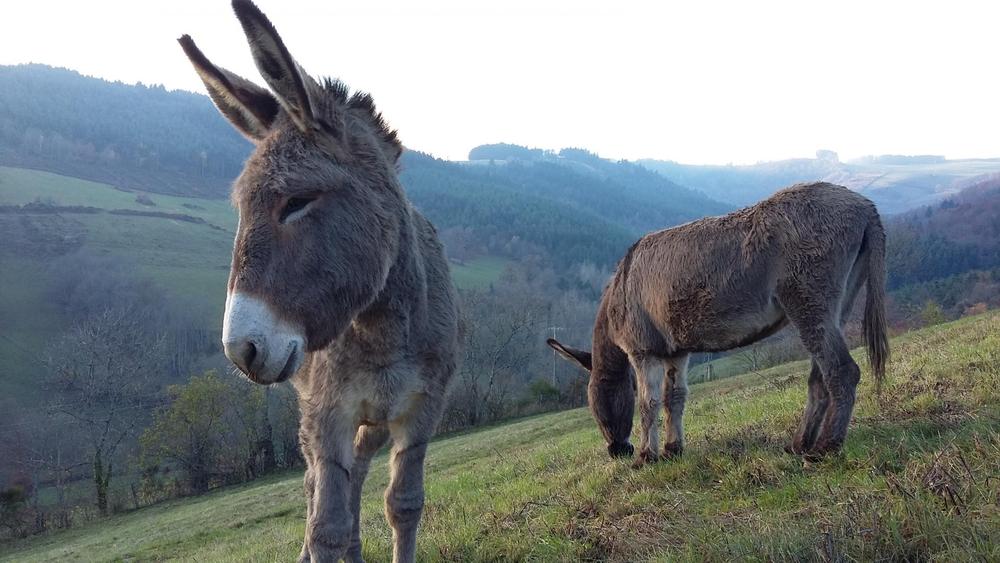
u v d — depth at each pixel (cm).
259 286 243
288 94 262
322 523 308
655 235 562
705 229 511
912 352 967
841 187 467
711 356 4503
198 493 3369
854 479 362
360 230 274
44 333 4734
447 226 11181
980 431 387
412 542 357
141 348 3844
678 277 515
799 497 365
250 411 3528
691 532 336
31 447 3425
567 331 5094
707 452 525
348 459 326
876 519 275
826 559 253
